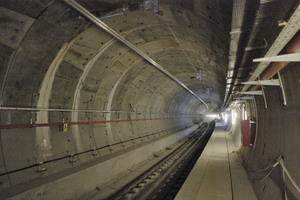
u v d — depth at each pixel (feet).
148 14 19.79
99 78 27.89
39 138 20.75
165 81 47.42
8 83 17.13
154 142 47.11
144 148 40.83
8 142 17.79
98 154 29.17
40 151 20.67
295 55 8.76
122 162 31.63
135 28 22.66
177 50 30.50
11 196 15.61
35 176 19.39
